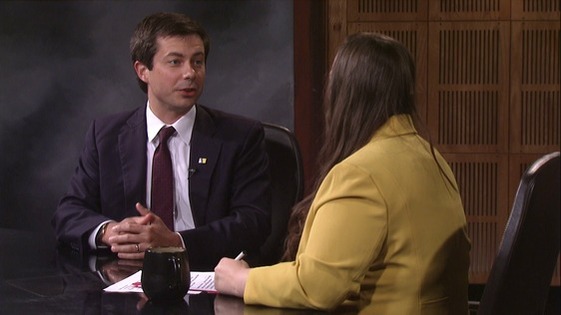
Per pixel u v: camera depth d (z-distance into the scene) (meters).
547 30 10.24
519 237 4.07
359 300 4.22
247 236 5.99
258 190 6.30
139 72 6.43
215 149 6.31
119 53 10.27
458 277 4.51
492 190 10.48
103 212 6.35
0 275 4.90
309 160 10.12
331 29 10.22
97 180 6.42
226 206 6.30
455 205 4.49
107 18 10.23
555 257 4.62
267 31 10.10
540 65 10.30
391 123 4.31
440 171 4.43
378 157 4.17
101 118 6.59
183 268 4.25
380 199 4.07
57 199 10.50
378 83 4.27
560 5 10.20
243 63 10.16
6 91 10.36
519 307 4.35
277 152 6.65
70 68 10.32
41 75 10.35
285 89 10.14
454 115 10.38
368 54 4.28
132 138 6.37
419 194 4.20
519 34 10.26
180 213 6.28
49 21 10.26
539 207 4.18
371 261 4.07
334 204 4.08
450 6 10.24
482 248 10.55
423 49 10.28
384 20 10.23
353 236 4.02
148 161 6.34
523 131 10.40
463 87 10.34
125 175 6.30
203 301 4.23
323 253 4.02
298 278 4.05
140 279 4.72
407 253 4.15
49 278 4.82
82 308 4.11
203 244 5.72
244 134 6.42
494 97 10.35
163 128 6.30
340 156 4.31
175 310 4.07
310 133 10.14
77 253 5.65
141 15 10.20
